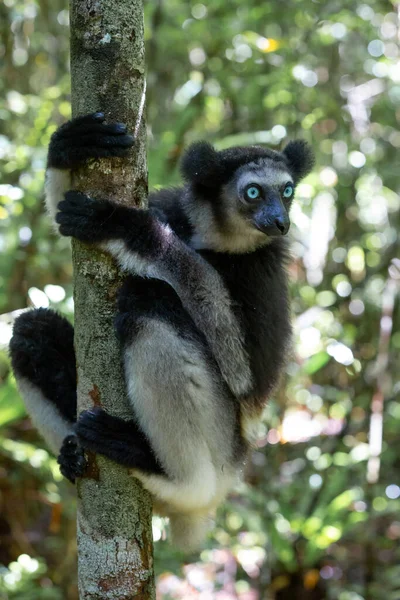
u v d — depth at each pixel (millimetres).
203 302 4375
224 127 9430
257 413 4793
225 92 8953
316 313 8633
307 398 8977
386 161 9773
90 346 3887
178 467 4074
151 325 4016
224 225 4797
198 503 4312
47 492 7676
